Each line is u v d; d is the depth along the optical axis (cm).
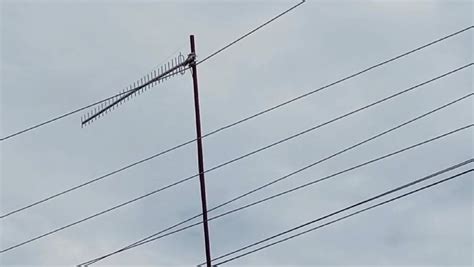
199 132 4041
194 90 4066
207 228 3941
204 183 3991
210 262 3897
